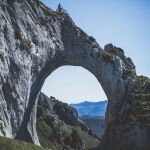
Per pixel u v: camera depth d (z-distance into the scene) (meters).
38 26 90.69
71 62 109.94
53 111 178.25
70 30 106.94
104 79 116.00
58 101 197.50
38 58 88.38
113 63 117.88
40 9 96.38
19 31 81.62
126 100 117.00
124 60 142.25
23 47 81.12
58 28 102.38
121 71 120.44
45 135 138.88
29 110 89.25
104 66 115.38
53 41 97.50
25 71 80.75
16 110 75.69
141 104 112.69
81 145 150.12
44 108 163.75
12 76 76.00
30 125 89.44
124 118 111.50
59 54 102.19
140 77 126.81
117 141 108.06
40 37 90.06
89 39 113.31
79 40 109.25
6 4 81.06
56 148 133.62
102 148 114.25
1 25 75.00
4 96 72.31
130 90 119.25
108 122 120.56
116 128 111.94
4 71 72.62
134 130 104.75
